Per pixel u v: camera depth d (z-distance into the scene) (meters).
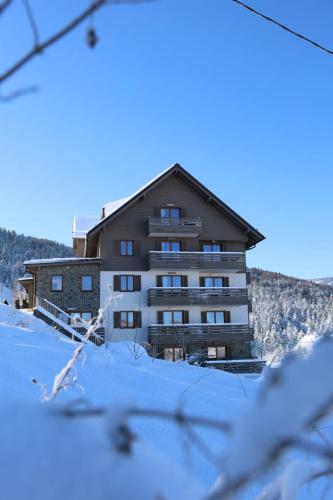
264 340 28.78
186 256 27.22
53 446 0.56
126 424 0.54
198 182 28.19
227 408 4.21
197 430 3.19
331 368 0.50
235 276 28.41
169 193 28.48
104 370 5.00
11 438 0.56
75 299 26.39
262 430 0.50
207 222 28.59
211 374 6.93
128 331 26.31
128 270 27.11
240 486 0.50
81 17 0.61
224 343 27.12
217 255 27.59
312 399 0.49
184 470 0.64
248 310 28.33
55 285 26.52
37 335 8.30
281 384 0.52
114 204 32.72
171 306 26.97
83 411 0.60
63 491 0.53
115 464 0.57
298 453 2.13
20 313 15.29
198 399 4.39
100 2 0.60
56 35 0.62
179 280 27.58
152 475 0.59
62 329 20.06
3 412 0.59
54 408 0.61
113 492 0.55
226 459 0.51
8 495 0.52
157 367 6.88
